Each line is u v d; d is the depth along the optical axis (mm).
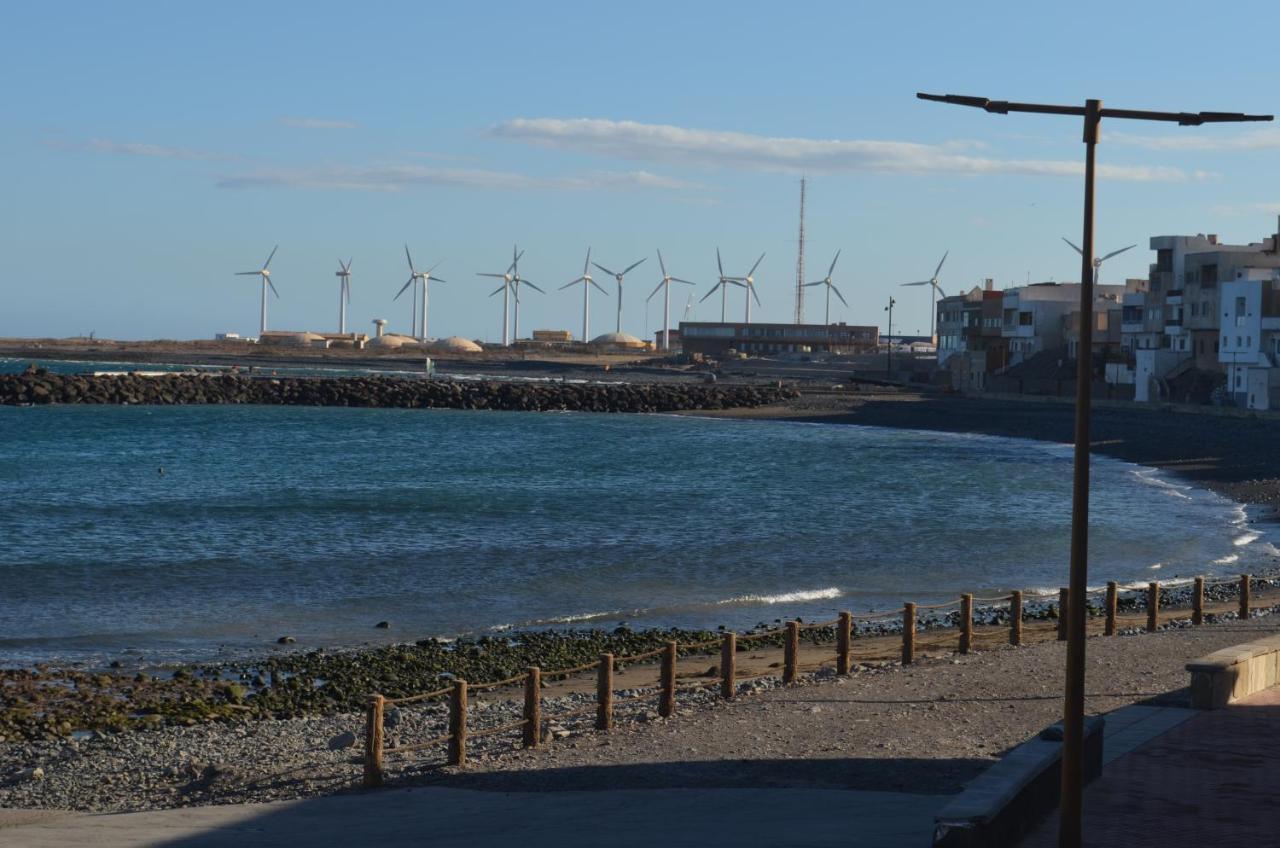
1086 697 25484
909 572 54406
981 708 24891
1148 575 53500
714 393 196875
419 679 34094
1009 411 168875
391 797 19891
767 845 14820
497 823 17312
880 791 18719
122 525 70250
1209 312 159000
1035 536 65938
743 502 82625
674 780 19906
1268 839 14453
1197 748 18922
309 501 82562
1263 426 126688
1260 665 23281
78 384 190125
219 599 47656
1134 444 123062
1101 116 12922
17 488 90062
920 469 106750
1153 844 14234
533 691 23484
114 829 17766
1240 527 69125
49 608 45625
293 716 30219
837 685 28016
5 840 17109
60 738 27641
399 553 59562
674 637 39750
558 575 53156
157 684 33219
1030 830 14672
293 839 16750
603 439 142750
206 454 121125
